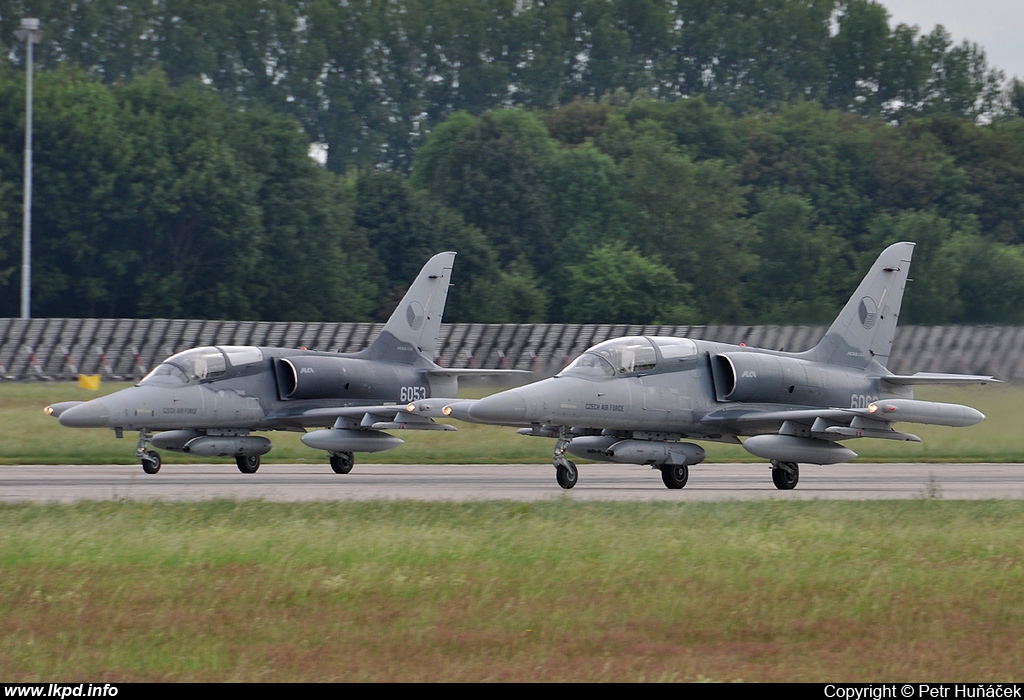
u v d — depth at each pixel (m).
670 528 57.53
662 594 43.75
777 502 69.81
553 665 35.44
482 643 37.47
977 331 171.25
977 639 39.09
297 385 97.12
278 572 46.28
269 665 35.22
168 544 51.22
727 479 95.06
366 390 101.88
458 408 83.00
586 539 53.75
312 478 90.50
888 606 42.88
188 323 175.00
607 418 83.38
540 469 102.50
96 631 38.59
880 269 99.25
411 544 51.69
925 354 169.12
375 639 37.78
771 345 173.88
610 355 85.75
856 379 96.25
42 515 59.72
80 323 171.75
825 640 38.78
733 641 38.50
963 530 59.66
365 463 107.25
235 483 84.69
